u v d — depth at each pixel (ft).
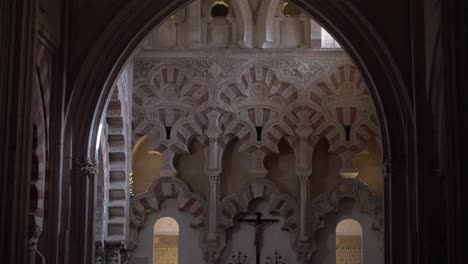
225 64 104.58
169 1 77.71
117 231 102.37
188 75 104.73
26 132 54.34
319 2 76.64
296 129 103.50
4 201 52.34
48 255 71.72
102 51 76.64
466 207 49.08
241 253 104.53
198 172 105.91
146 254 104.68
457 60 49.83
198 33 104.37
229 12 104.88
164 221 116.57
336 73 103.45
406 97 73.51
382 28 74.49
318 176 104.78
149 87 104.68
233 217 104.53
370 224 103.65
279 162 105.70
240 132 104.47
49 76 73.10
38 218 69.15
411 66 73.61
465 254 48.75
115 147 101.35
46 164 72.59
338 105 103.30
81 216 76.07
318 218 103.30
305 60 103.81
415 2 70.49
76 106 76.23
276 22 104.68
